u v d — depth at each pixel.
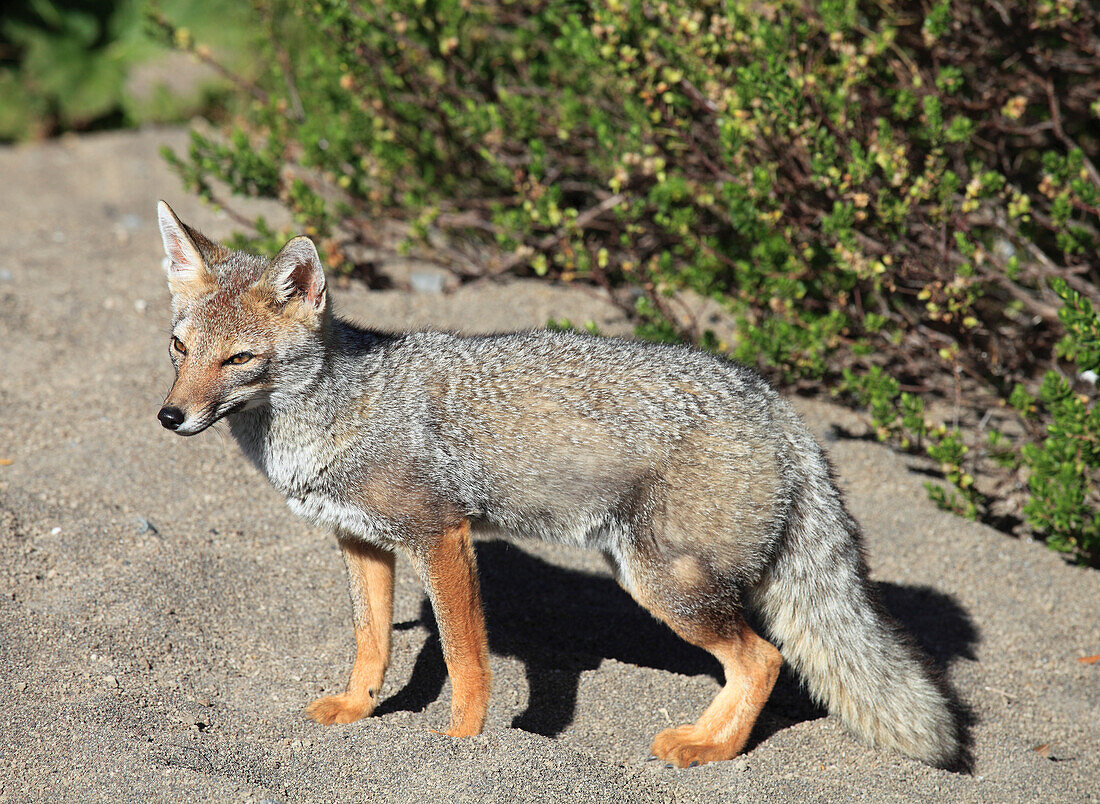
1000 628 8.79
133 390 10.74
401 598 8.52
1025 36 10.98
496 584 8.94
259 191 13.27
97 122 21.75
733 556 6.70
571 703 7.41
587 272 11.91
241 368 6.52
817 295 11.92
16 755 5.91
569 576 9.21
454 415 6.84
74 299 12.77
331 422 6.75
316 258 6.55
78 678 6.69
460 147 13.80
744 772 6.61
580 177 13.94
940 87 10.84
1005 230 11.15
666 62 11.10
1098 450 9.26
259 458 7.01
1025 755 7.20
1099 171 12.59
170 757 5.96
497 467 6.84
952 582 9.28
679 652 8.48
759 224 11.00
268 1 15.74
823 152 10.26
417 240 13.62
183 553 8.34
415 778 6.03
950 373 11.78
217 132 20.03
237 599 8.02
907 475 10.70
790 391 11.86
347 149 13.80
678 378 6.89
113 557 8.12
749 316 12.46
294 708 6.90
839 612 7.07
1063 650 8.59
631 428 6.71
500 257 13.95
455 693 6.68
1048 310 10.67
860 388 10.80
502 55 13.89
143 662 7.05
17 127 21.09
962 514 10.09
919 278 11.11
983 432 11.27
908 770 6.88
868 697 7.05
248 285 6.66
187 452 9.83
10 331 11.80
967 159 12.19
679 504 6.66
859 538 7.29
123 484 9.20
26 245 14.90
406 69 12.90
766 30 10.30
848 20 10.38
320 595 8.26
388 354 7.08
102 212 16.78
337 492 6.81
